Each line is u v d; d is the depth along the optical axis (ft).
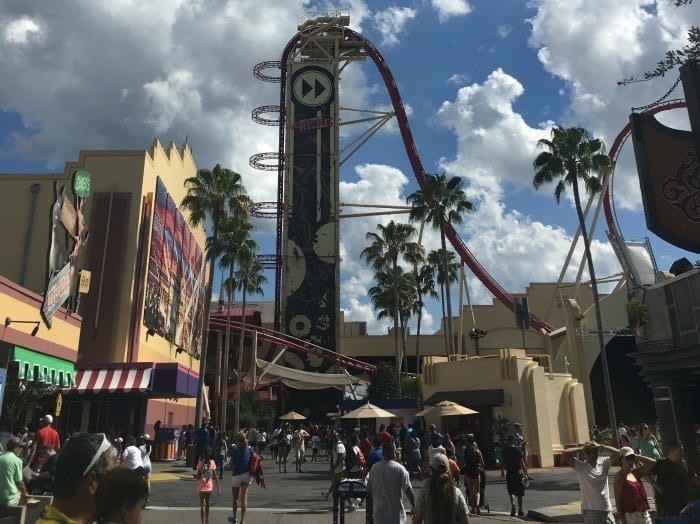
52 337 82.43
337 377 195.11
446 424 116.16
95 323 121.19
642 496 27.84
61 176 130.00
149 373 108.17
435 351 296.30
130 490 10.23
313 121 276.21
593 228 207.10
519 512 53.52
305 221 266.36
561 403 120.26
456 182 177.06
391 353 296.10
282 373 183.73
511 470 54.24
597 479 28.55
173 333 160.45
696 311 50.67
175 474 91.40
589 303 304.71
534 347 247.91
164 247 147.74
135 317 126.21
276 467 113.39
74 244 88.22
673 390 54.44
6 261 124.26
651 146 27.17
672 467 28.68
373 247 213.46
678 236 26.08
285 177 271.28
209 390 233.35
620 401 233.35
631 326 57.11
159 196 142.20
